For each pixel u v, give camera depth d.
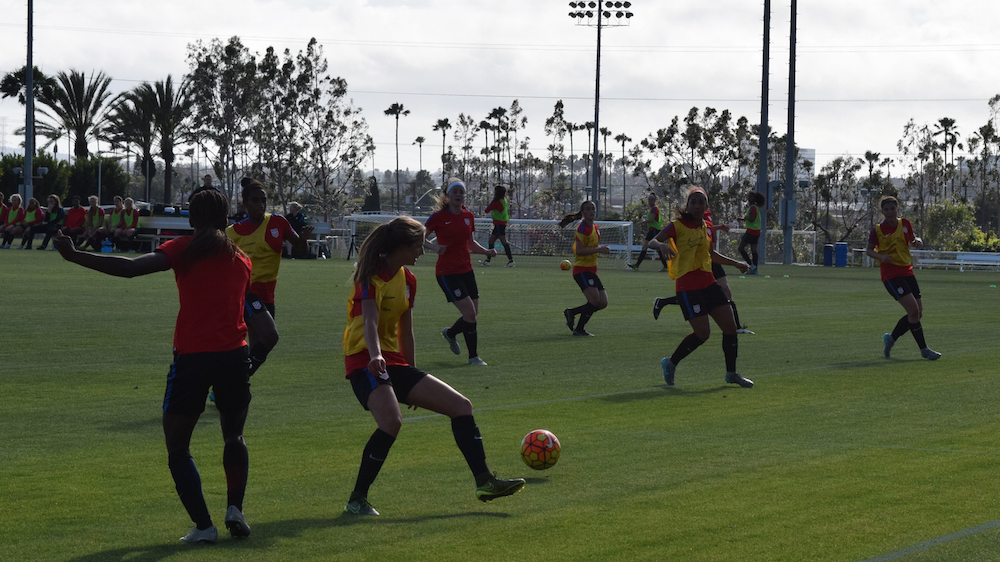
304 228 11.93
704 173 89.69
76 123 82.12
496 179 112.12
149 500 7.14
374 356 6.84
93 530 6.41
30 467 8.09
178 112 81.94
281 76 85.69
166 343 15.81
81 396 11.33
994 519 6.69
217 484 7.63
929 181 103.00
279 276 31.77
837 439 9.38
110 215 42.94
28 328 17.42
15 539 6.20
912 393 12.12
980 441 9.27
